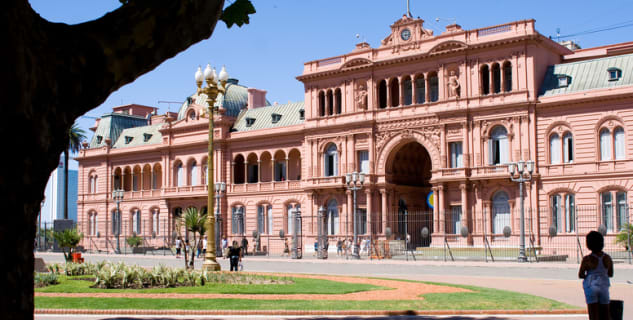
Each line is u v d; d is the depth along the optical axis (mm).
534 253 60000
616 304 16719
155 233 101188
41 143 6801
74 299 25672
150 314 22328
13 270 6586
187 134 98188
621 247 61312
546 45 70812
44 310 22500
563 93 67062
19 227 6664
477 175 69938
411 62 75688
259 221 90500
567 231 65562
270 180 92500
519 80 68562
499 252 64438
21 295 6656
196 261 65312
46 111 6848
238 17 9297
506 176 67625
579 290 31734
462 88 71812
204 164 96062
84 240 111438
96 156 110562
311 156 83812
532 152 67562
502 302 24812
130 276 31984
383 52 78250
